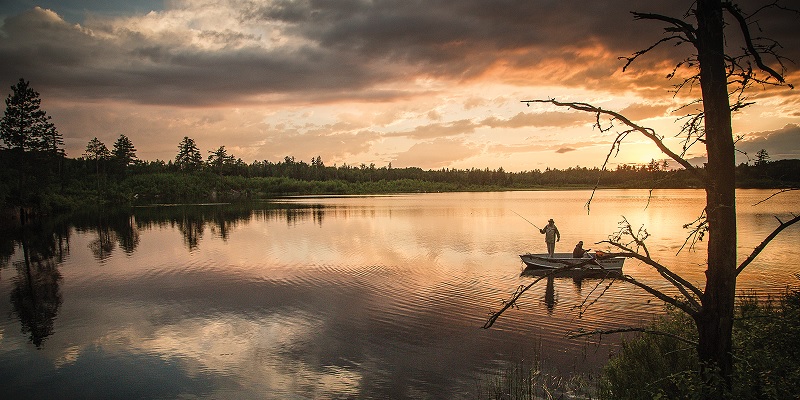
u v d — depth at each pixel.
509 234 34.97
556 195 136.38
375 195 156.38
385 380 9.19
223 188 139.50
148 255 26.27
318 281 18.36
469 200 103.25
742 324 6.57
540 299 14.47
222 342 11.76
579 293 15.12
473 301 14.63
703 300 4.76
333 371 9.76
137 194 110.88
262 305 14.98
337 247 28.42
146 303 15.61
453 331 11.78
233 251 27.22
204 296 16.38
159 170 151.25
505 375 9.09
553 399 8.03
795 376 4.82
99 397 9.01
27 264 24.17
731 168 4.48
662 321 8.73
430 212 62.12
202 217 56.78
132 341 12.02
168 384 9.49
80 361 10.79
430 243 29.94
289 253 26.12
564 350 10.20
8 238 36.88
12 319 14.13
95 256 26.28
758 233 30.11
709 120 4.53
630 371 7.24
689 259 21.62
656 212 56.22
